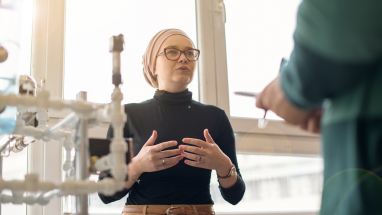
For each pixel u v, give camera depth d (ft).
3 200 3.02
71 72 6.58
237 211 7.01
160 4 7.40
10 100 2.48
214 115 5.30
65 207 5.92
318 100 2.19
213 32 7.63
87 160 2.64
